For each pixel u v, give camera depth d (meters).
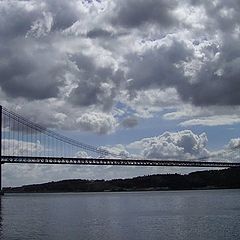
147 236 60.34
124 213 98.12
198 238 58.16
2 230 68.56
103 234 62.62
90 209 113.81
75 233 64.00
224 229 65.88
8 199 190.38
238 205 118.25
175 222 76.56
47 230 67.88
